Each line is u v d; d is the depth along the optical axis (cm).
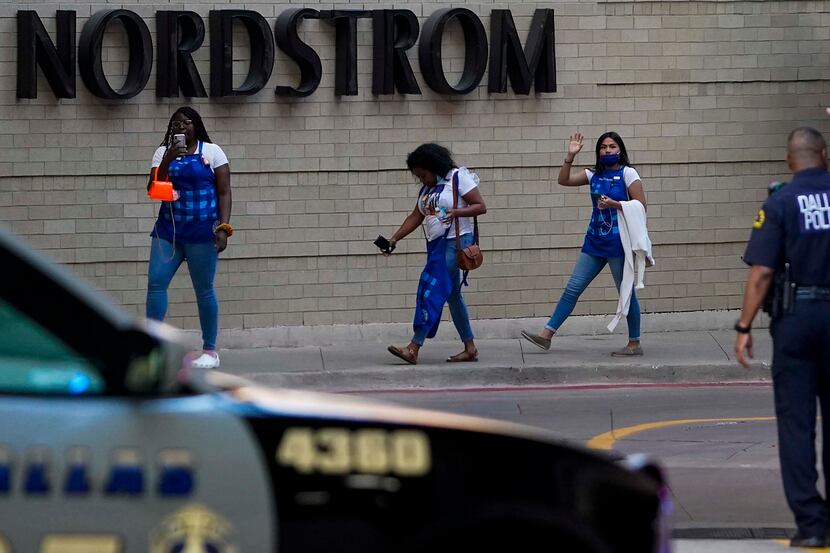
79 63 3688
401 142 3884
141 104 3734
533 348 3772
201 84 3734
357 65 3838
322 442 1058
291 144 3825
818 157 1928
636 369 3478
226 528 1026
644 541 1144
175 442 1025
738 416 3036
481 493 1077
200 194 3331
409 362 3500
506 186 3950
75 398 1027
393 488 1061
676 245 4050
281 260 3841
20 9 3647
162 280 3353
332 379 3378
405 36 3856
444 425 1097
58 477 1003
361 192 3878
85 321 1045
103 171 3719
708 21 4028
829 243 1892
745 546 1994
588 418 3003
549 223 3975
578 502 1104
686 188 4050
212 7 3772
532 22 3934
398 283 3916
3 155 3659
